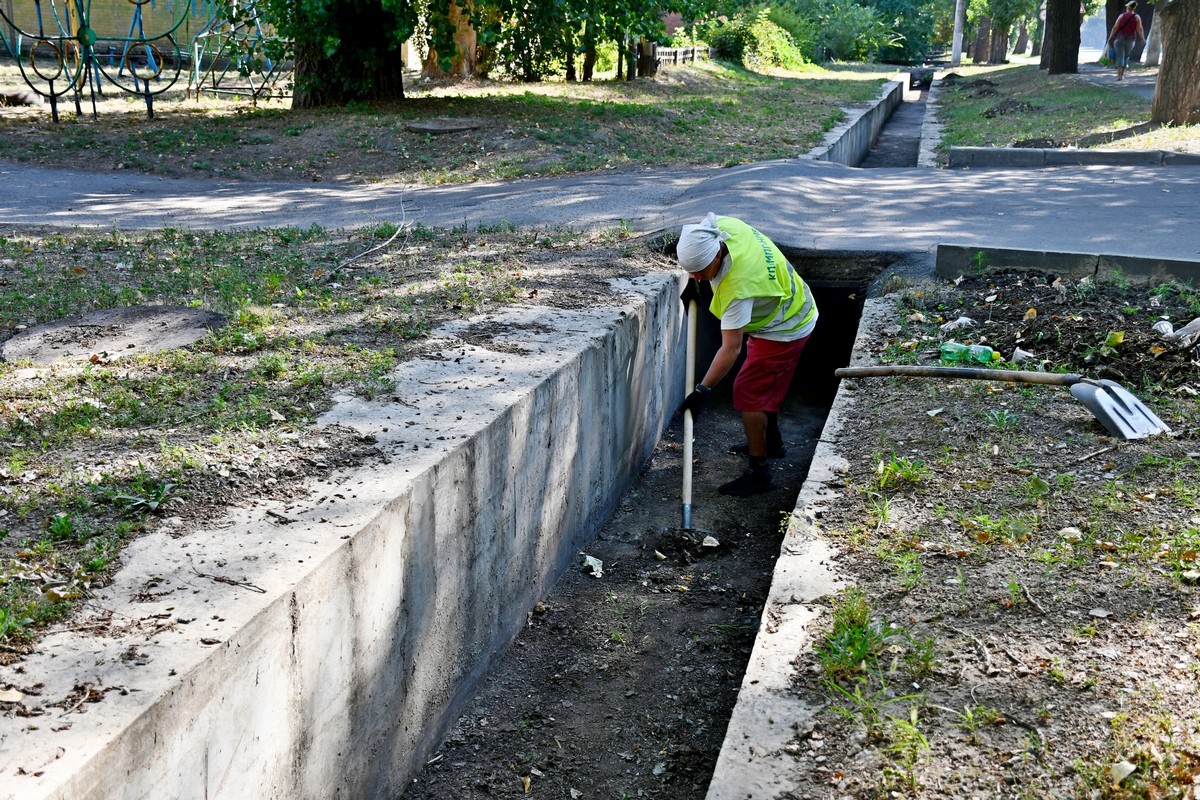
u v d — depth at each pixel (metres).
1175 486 4.23
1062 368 5.73
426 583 3.80
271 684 2.86
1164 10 14.71
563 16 17.14
